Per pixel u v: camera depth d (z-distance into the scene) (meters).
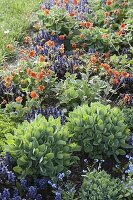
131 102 3.08
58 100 3.12
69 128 2.70
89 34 3.66
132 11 3.88
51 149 2.48
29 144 2.45
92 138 2.66
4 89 3.15
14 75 3.17
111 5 4.02
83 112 2.71
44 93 3.13
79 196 2.42
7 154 2.50
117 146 2.65
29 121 2.88
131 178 2.53
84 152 2.73
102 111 2.70
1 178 2.48
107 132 2.66
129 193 2.39
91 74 3.34
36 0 4.52
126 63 3.42
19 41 3.91
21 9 4.38
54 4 4.22
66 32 3.82
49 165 2.46
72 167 2.65
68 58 3.45
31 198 2.40
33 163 2.48
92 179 2.45
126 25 3.69
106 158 2.71
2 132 2.75
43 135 2.52
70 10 4.03
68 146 2.57
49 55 3.51
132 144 2.70
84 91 3.02
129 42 3.69
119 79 3.23
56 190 2.44
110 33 3.67
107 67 3.10
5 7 4.40
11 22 4.12
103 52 3.64
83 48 3.60
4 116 2.91
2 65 3.53
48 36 3.78
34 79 3.11
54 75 3.24
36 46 3.59
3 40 3.80
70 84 3.11
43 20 3.86
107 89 3.05
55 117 2.91
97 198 2.35
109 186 2.42
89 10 4.10
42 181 2.44
